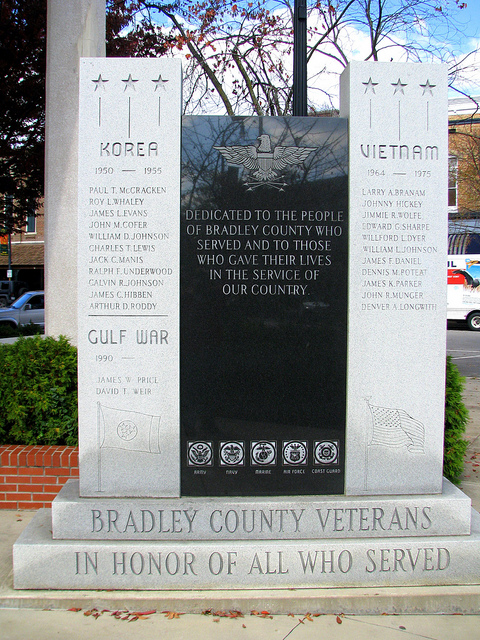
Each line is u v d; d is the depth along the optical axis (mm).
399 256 3662
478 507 4680
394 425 3672
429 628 3146
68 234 5688
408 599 3324
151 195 3578
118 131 3568
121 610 3275
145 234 3582
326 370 3678
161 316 3592
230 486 3645
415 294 3670
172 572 3391
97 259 3578
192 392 3627
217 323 3637
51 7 5758
